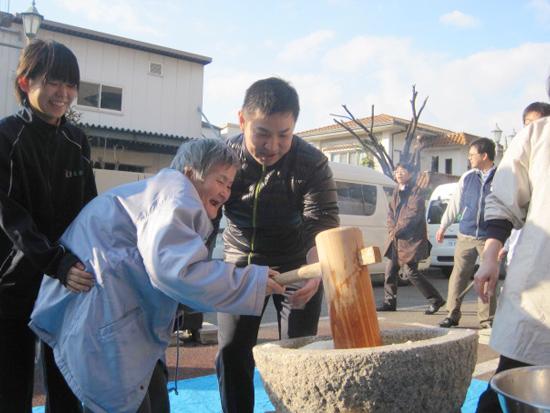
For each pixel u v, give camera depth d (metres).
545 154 2.40
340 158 30.19
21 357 2.56
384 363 1.70
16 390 2.54
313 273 2.06
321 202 2.94
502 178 2.52
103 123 17.48
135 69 18.05
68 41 16.84
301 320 3.01
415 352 1.72
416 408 1.74
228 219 3.07
